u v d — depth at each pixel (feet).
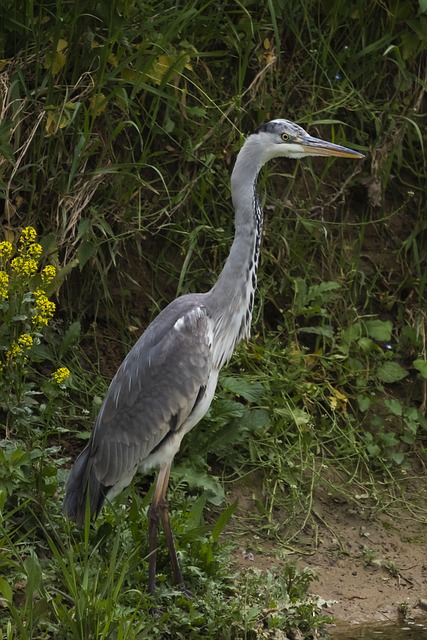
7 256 32.73
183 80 41.06
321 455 38.65
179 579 30.37
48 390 32.22
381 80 44.60
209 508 35.55
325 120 41.83
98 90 37.73
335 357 40.16
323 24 43.91
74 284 39.32
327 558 34.78
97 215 38.01
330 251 43.01
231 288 32.71
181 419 31.55
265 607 30.01
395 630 30.78
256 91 42.01
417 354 42.16
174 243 40.47
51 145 38.32
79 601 26.76
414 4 44.09
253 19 42.55
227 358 33.47
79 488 31.48
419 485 38.65
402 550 35.55
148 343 32.09
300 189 43.21
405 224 44.55
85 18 38.78
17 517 31.24
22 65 38.52
